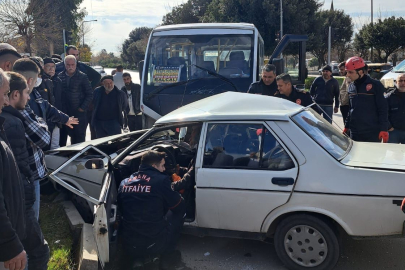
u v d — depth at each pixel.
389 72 12.51
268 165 3.92
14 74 3.31
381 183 3.62
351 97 5.91
